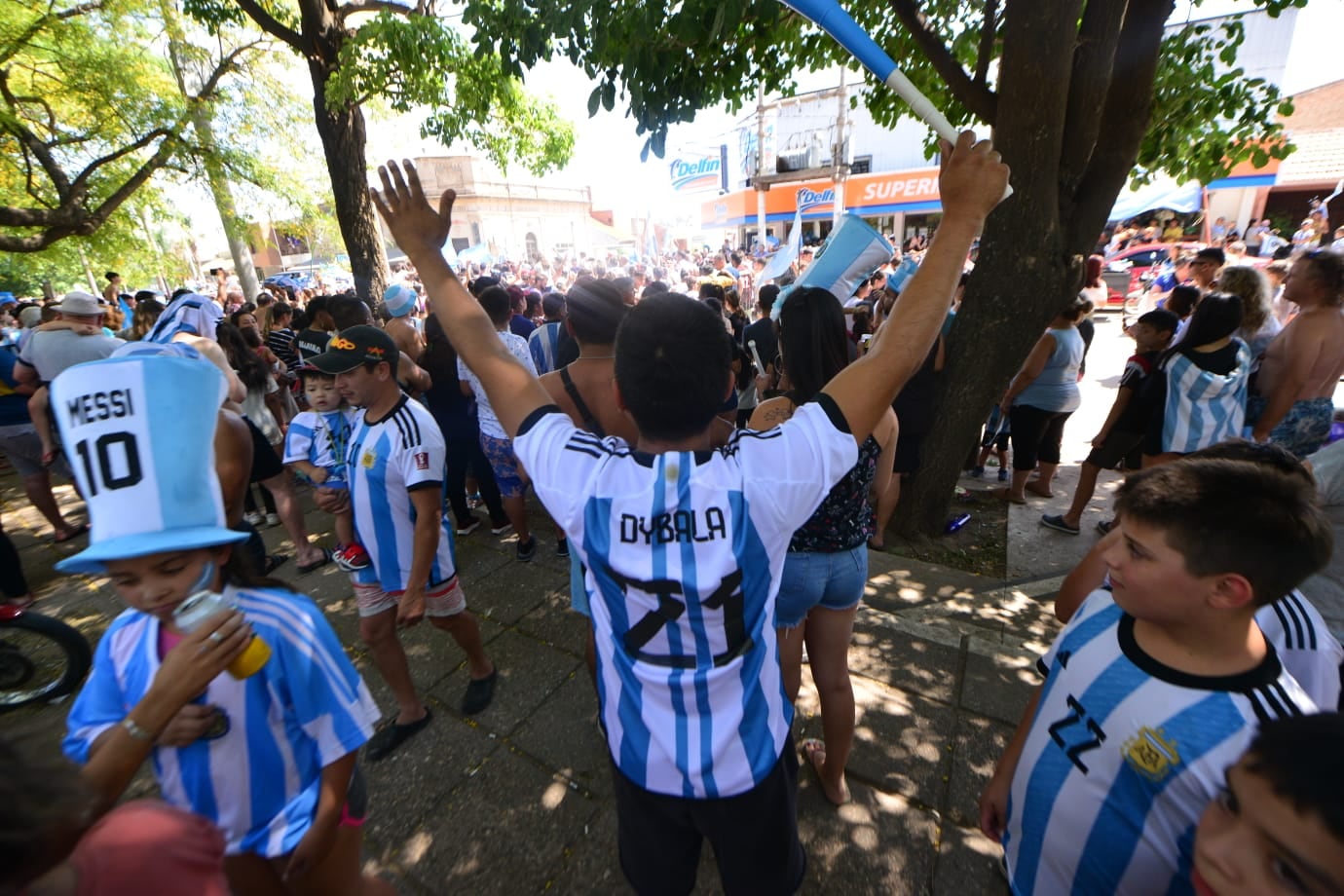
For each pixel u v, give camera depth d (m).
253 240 9.60
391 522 2.17
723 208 22.98
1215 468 0.91
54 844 0.57
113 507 0.98
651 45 2.59
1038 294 3.23
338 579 3.72
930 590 3.28
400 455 2.10
